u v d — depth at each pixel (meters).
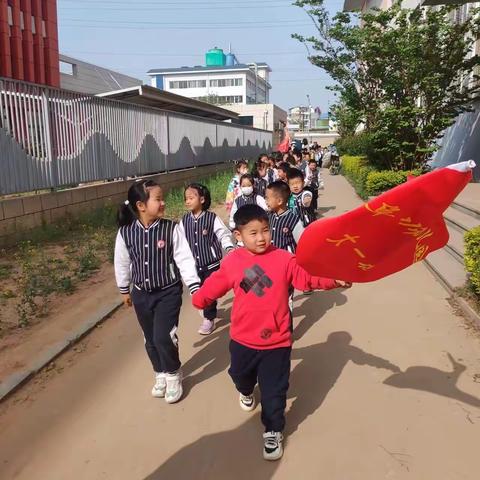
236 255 3.01
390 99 12.99
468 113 13.81
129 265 3.50
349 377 3.74
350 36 13.09
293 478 2.68
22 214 8.30
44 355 4.19
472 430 3.03
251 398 3.30
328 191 17.17
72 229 9.42
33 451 3.00
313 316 5.09
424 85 11.95
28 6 21.83
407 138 12.81
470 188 10.85
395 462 2.77
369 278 2.66
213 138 20.86
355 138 23.69
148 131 13.66
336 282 2.80
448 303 5.27
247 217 2.86
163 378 3.57
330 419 3.20
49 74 23.47
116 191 11.43
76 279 6.52
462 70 12.20
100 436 3.12
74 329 4.77
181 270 3.39
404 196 2.25
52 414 3.38
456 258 6.51
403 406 3.31
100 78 30.50
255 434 3.08
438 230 2.53
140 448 2.99
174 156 15.93
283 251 2.98
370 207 2.29
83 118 10.12
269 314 2.87
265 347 2.88
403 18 12.01
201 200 4.61
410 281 6.13
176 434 3.11
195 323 5.05
